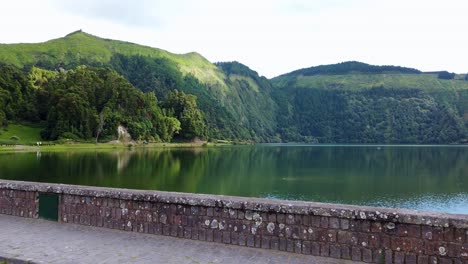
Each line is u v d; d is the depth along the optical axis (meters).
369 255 6.61
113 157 80.00
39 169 53.94
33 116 123.50
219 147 148.00
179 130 153.88
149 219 8.11
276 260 6.67
